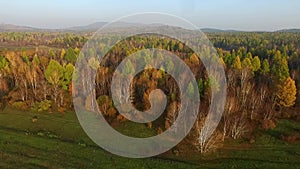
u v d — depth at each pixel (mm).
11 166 46906
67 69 82750
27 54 121875
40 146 54938
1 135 59375
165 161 50062
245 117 64562
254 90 75188
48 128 65250
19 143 55938
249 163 50625
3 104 77938
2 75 94188
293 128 63625
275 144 58062
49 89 81500
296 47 149125
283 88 67188
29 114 73000
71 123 67062
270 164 50344
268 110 69000
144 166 48438
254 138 59312
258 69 89938
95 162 49250
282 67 83688
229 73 78625
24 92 82188
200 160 51875
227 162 50906
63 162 48875
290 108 70750
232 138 59312
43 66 100688
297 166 50094
